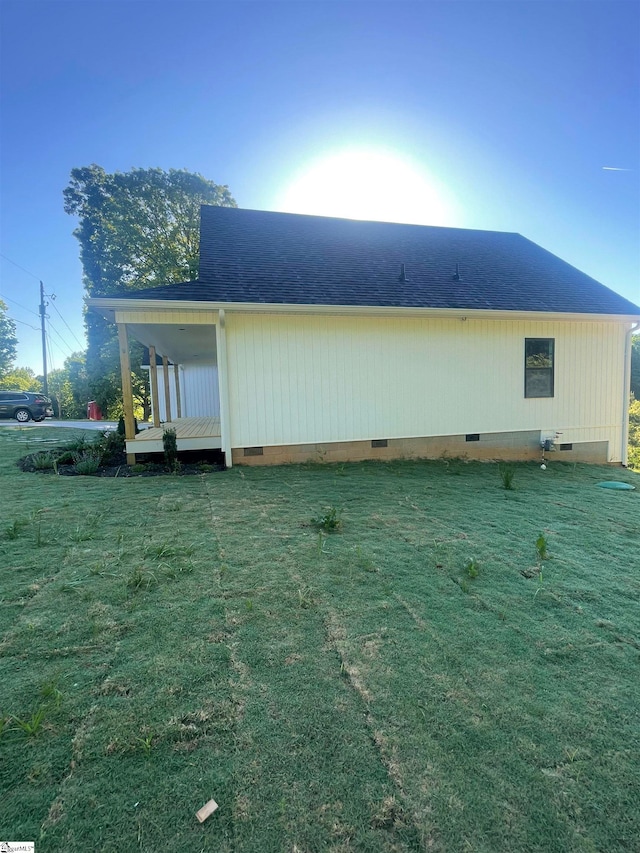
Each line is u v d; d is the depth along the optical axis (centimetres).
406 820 145
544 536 429
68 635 244
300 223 1061
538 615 283
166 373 1234
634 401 1814
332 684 211
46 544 373
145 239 2162
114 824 142
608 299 922
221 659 227
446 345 844
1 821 142
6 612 266
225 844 136
